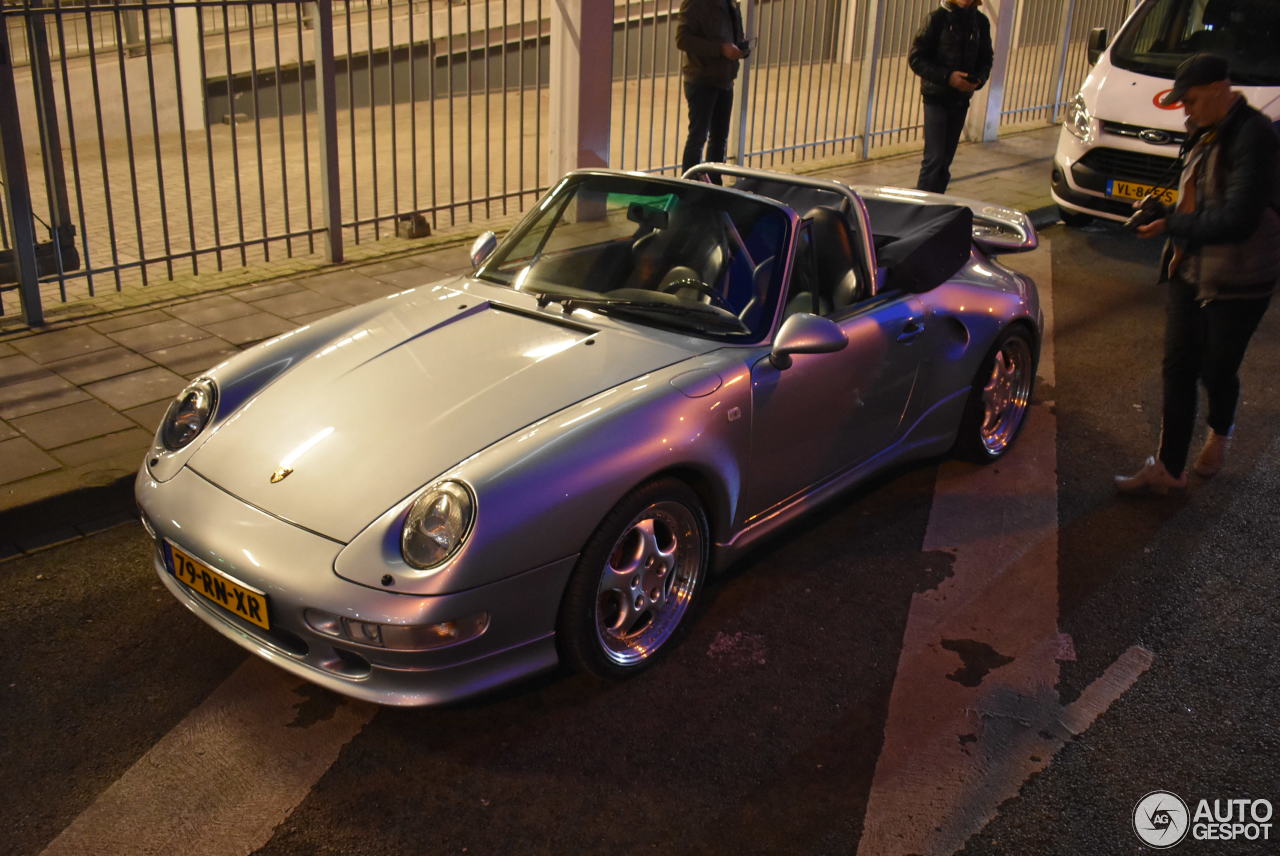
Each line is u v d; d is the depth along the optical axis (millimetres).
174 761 2980
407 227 8195
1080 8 14898
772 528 3904
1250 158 4070
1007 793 2977
